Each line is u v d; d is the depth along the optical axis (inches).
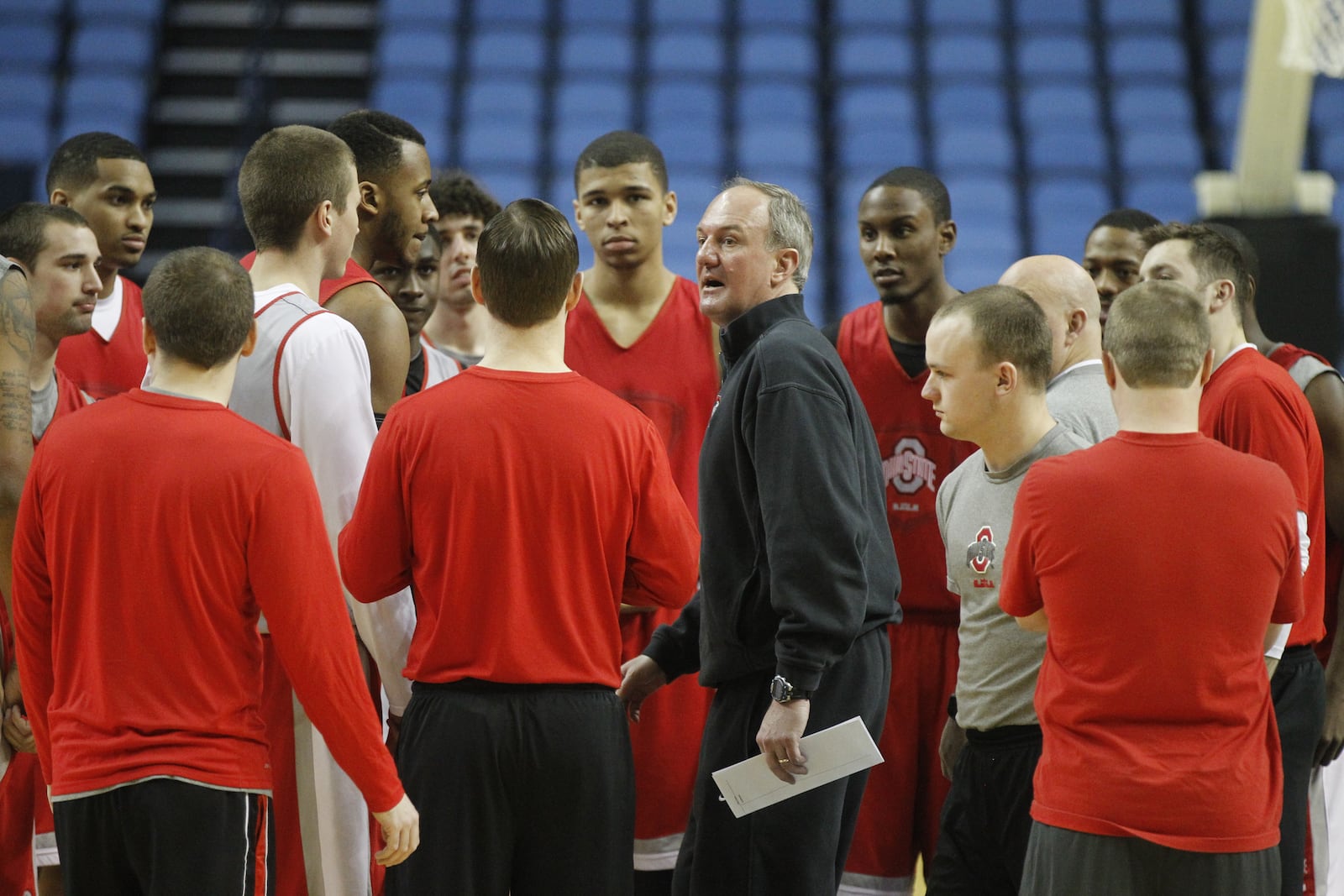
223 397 322.3
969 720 374.6
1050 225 1364.4
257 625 345.4
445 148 1395.2
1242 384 408.2
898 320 510.0
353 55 1472.7
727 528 362.6
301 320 372.2
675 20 1571.1
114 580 304.8
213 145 1371.8
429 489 332.8
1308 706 418.9
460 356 604.1
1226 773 307.0
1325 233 738.8
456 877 327.0
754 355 354.3
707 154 1411.2
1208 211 788.0
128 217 497.0
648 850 492.1
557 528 333.1
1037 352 363.3
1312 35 708.7
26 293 374.3
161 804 299.3
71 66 1381.6
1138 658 309.6
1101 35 1582.2
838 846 368.8
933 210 502.6
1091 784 312.3
